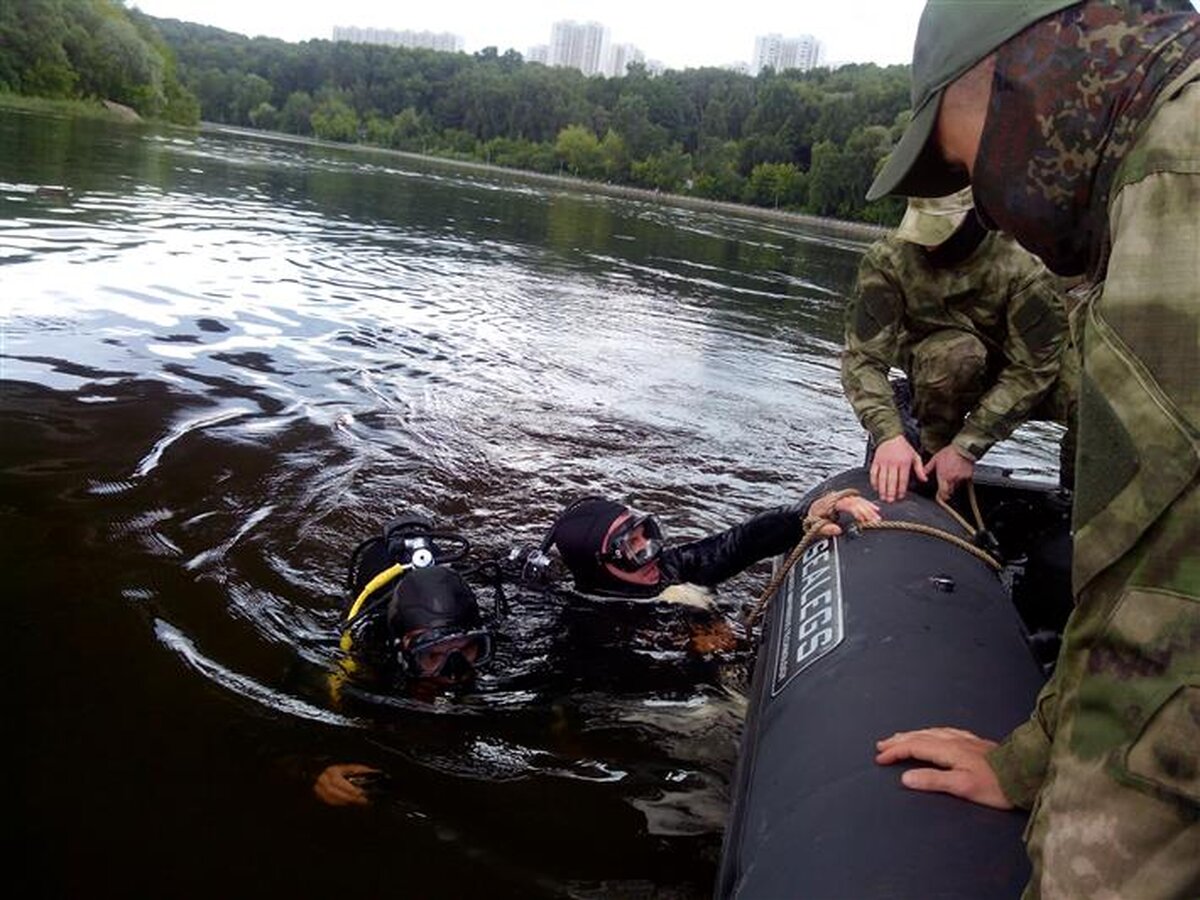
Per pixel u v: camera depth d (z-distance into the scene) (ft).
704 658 9.50
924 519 7.71
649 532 10.21
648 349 23.88
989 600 6.45
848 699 5.24
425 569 8.83
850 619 6.15
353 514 12.12
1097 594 2.98
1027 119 3.46
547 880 6.23
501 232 50.90
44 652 8.24
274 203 49.32
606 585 10.14
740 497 14.39
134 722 7.43
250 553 10.71
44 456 12.36
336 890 5.89
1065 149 3.39
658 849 6.66
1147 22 3.28
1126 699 2.77
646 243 56.39
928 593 6.31
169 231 32.30
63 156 57.67
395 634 8.50
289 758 7.27
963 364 9.17
